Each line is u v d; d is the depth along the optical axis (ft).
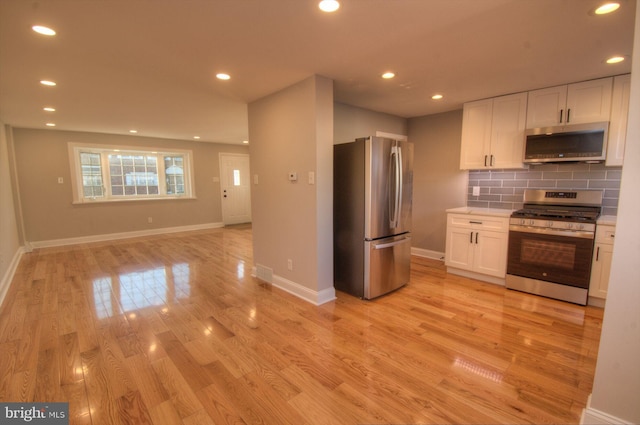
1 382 6.36
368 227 10.26
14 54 7.63
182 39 7.02
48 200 18.80
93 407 5.66
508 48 7.60
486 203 13.57
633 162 4.43
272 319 9.17
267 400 5.84
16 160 17.65
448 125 14.74
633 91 4.40
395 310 9.70
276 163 11.28
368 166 10.07
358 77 9.67
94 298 10.80
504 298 10.48
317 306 10.05
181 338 8.11
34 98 11.63
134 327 8.71
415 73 9.36
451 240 12.82
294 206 10.69
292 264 11.09
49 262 15.40
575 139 10.02
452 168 14.70
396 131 15.62
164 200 23.41
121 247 18.72
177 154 24.21
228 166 26.94
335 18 6.18
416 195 16.19
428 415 5.44
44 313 9.61
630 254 4.51
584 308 9.61
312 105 9.55
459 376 6.48
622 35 6.89
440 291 11.20
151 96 11.54
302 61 8.37
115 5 5.58
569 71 9.18
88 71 8.89
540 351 7.34
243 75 9.37
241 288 11.73
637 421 4.60
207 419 5.38
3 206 13.48
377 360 7.08
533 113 11.05
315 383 6.31
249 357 7.23
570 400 5.76
